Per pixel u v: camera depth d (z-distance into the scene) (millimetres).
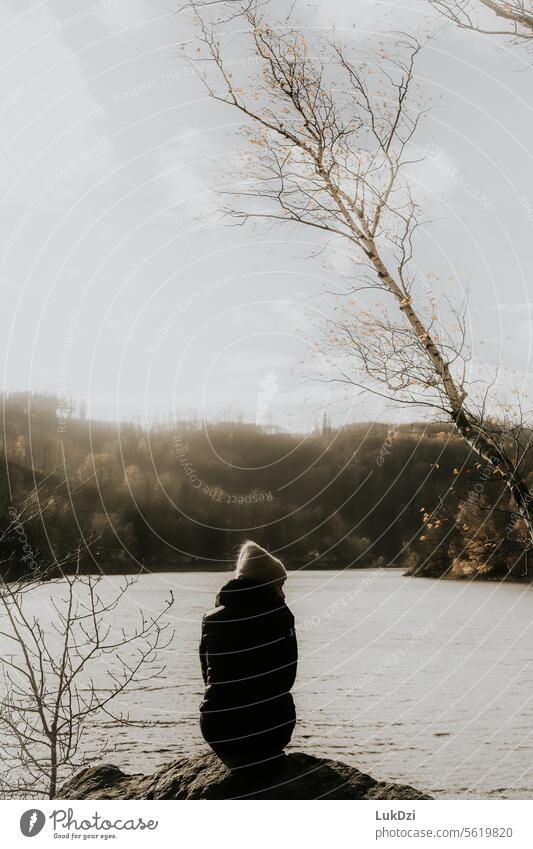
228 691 3992
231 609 4004
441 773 13102
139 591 44344
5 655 14781
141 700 16734
